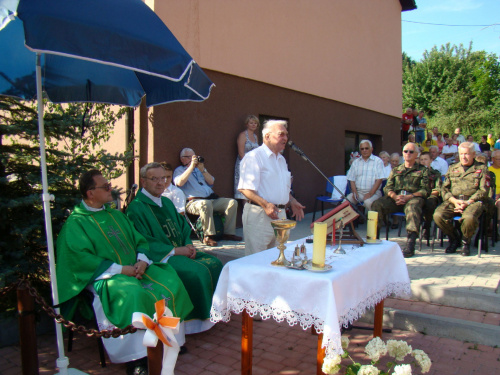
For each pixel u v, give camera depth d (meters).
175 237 4.21
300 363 3.42
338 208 3.33
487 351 3.56
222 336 3.95
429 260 5.35
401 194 5.86
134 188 5.05
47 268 3.97
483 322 3.83
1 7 2.20
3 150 4.01
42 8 2.28
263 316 2.69
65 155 4.32
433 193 6.11
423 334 3.92
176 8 6.23
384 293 3.37
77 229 3.43
